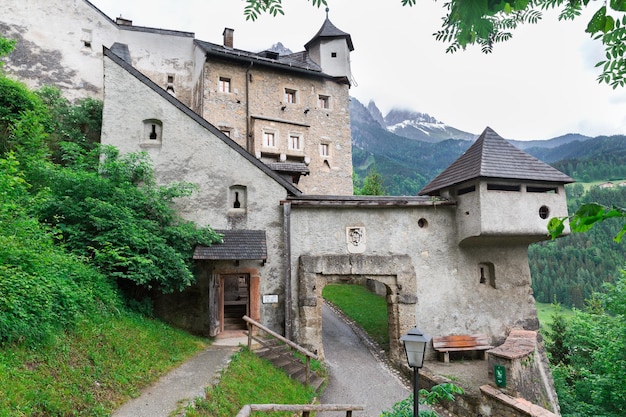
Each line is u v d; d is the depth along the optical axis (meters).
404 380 11.75
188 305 11.73
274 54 25.70
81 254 9.51
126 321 8.74
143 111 12.88
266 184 13.17
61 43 21.20
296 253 12.88
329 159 25.92
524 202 13.09
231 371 8.18
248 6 2.58
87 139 17.72
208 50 22.39
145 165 12.11
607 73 2.99
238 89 23.61
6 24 20.11
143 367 7.24
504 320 13.74
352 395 10.31
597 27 2.11
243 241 12.09
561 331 19.48
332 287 22.16
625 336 14.36
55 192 10.43
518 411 8.81
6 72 19.75
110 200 10.61
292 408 5.97
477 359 13.35
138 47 23.62
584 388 15.67
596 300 21.20
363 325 16.19
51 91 18.16
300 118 25.20
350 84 28.03
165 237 11.03
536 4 3.00
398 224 13.65
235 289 17.84
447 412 10.59
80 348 6.52
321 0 2.51
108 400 5.81
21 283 5.88
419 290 13.32
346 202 13.14
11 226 7.36
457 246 13.86
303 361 11.12
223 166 12.98
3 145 12.53
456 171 14.16
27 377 5.04
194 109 24.12
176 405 6.06
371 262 13.03
